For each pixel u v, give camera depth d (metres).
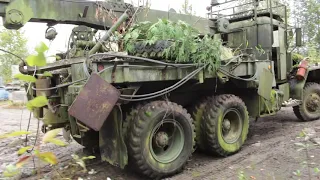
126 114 3.72
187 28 3.94
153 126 3.62
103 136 3.65
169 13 5.30
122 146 3.46
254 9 6.25
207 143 4.44
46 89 3.35
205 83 4.78
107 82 3.08
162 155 3.83
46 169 4.06
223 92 5.24
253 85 5.00
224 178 3.62
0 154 4.97
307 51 8.65
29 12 3.92
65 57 4.45
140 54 3.82
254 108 5.37
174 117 3.83
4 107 12.00
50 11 4.09
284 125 6.69
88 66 3.14
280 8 6.83
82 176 3.80
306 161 3.84
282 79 6.37
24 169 3.99
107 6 4.55
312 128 6.19
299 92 6.69
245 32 6.27
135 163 3.55
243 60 4.86
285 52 6.54
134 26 4.11
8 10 3.79
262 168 3.86
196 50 3.97
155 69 3.65
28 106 1.48
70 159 4.53
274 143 5.11
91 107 2.99
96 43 4.11
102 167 4.15
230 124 4.80
